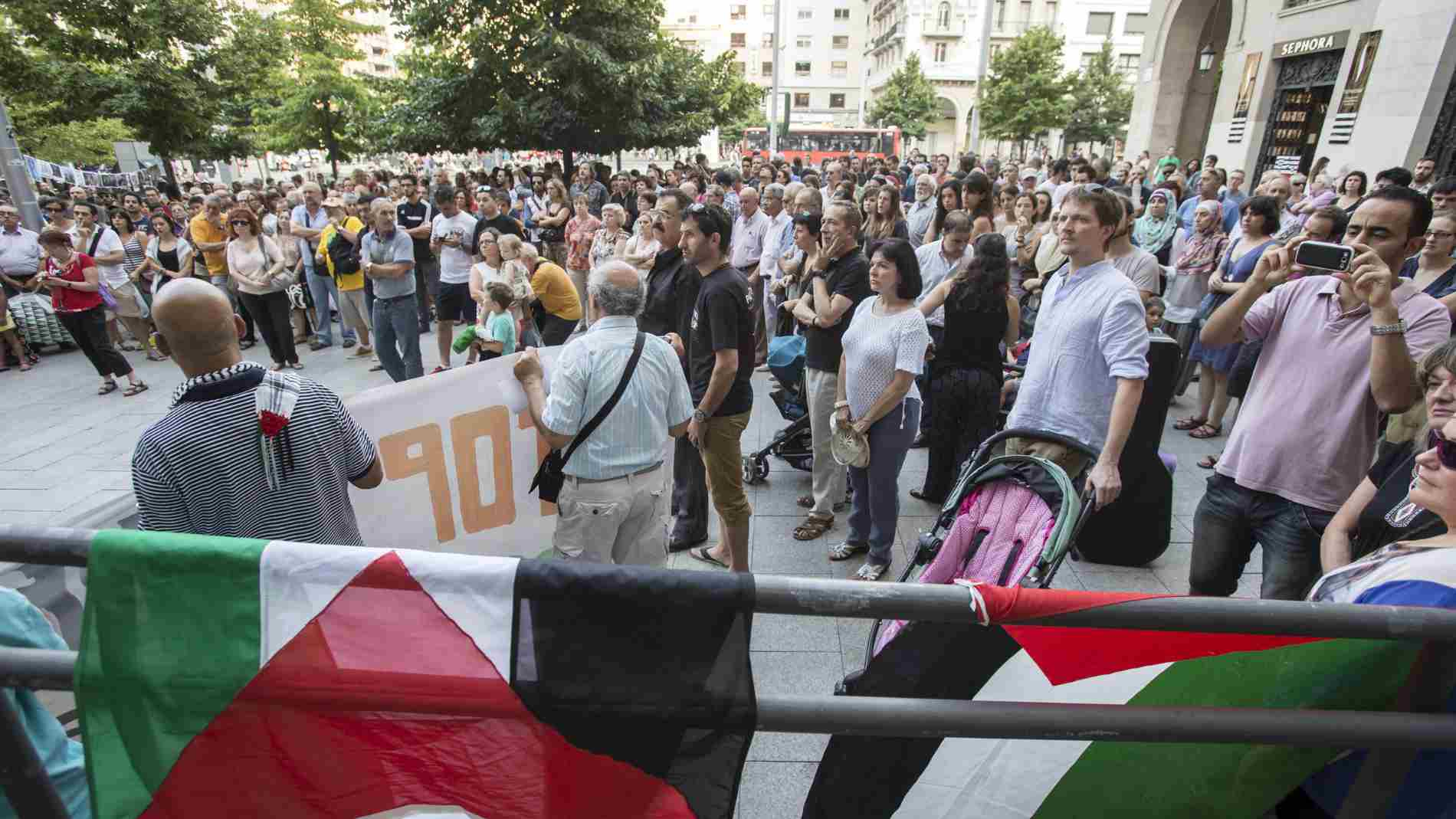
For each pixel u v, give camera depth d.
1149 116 20.98
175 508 1.89
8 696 1.24
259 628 1.17
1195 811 1.47
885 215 6.36
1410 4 11.51
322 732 1.23
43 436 6.10
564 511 2.77
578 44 13.30
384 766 1.25
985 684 1.46
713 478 3.45
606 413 2.65
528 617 1.15
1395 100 11.77
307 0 19.73
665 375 2.79
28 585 1.69
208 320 1.86
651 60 14.26
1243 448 2.43
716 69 16.73
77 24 12.43
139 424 6.36
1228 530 2.51
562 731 1.21
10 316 8.02
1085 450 2.38
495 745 1.23
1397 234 2.15
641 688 1.18
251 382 1.92
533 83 14.19
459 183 12.48
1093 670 1.38
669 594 1.11
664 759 1.23
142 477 1.86
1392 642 1.27
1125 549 3.66
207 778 1.25
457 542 3.35
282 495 1.96
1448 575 1.25
